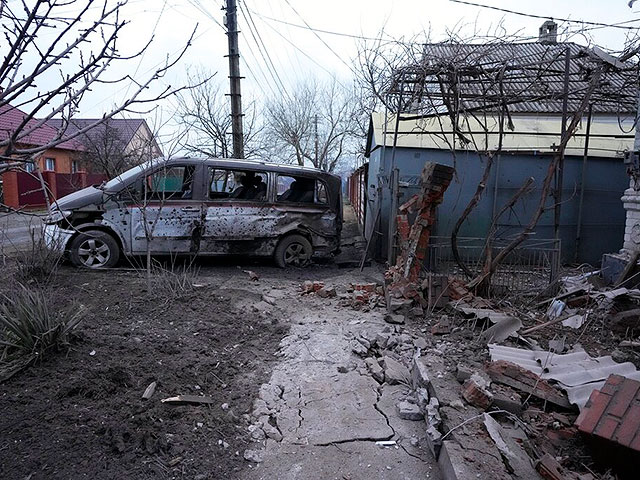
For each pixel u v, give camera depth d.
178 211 7.82
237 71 14.43
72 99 1.95
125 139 11.42
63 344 3.89
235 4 14.13
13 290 4.45
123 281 6.61
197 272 7.71
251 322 5.29
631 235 6.86
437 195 6.14
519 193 6.38
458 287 6.11
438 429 3.08
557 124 12.06
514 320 4.85
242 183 8.63
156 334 4.65
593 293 5.72
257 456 2.97
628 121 13.73
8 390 3.33
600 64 6.48
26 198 16.69
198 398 3.50
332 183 9.02
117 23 1.94
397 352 4.53
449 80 7.09
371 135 12.77
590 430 2.75
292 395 3.73
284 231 8.54
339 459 2.95
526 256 7.36
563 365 3.91
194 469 2.80
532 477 2.59
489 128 10.89
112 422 3.04
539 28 10.28
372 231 9.41
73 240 7.38
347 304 6.21
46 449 2.79
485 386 3.45
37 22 1.72
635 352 4.44
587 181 10.47
